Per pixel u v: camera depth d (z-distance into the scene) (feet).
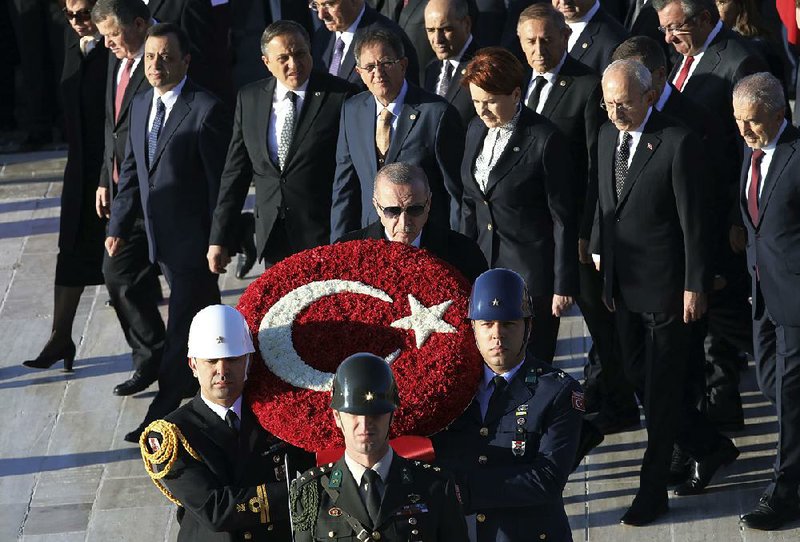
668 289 82.58
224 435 58.49
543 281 85.92
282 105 96.99
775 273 80.94
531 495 57.26
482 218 87.30
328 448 56.54
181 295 99.60
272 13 143.43
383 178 70.49
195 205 99.09
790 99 130.62
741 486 87.86
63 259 108.68
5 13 156.66
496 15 127.34
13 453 98.73
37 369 111.34
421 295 60.49
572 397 59.11
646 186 81.41
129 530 88.02
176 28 97.60
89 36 106.93
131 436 99.04
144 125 99.25
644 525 84.33
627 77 79.56
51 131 157.28
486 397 59.67
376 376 52.01
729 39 94.79
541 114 92.99
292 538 58.39
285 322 59.57
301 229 97.91
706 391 95.04
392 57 88.89
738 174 94.43
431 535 53.16
